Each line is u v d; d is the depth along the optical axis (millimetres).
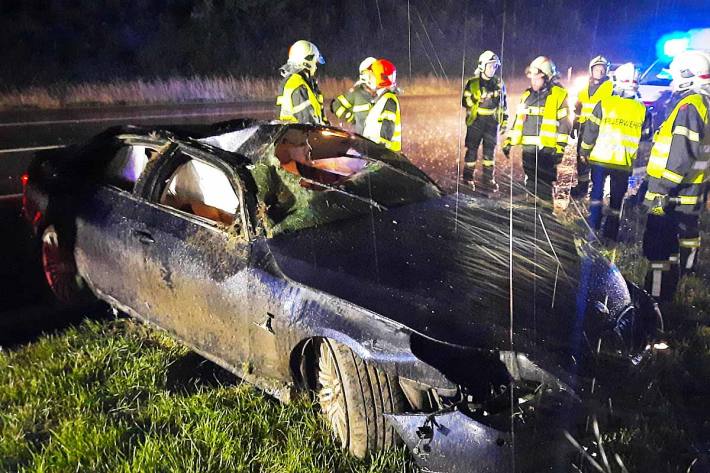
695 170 4523
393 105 5816
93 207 4137
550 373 2752
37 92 14266
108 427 3156
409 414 2742
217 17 21156
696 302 4895
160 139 4031
